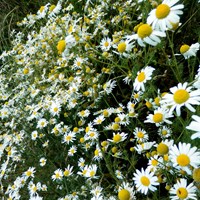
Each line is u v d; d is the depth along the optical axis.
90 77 0.31
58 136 0.30
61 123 0.30
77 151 0.29
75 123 0.31
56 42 0.36
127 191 0.17
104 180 0.25
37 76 0.38
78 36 0.31
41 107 0.33
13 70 0.43
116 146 0.23
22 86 0.38
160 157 0.18
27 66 0.38
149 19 0.18
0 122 0.38
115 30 0.34
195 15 0.29
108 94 0.28
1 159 0.35
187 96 0.15
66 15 0.38
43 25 0.45
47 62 0.38
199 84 0.15
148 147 0.20
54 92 0.33
